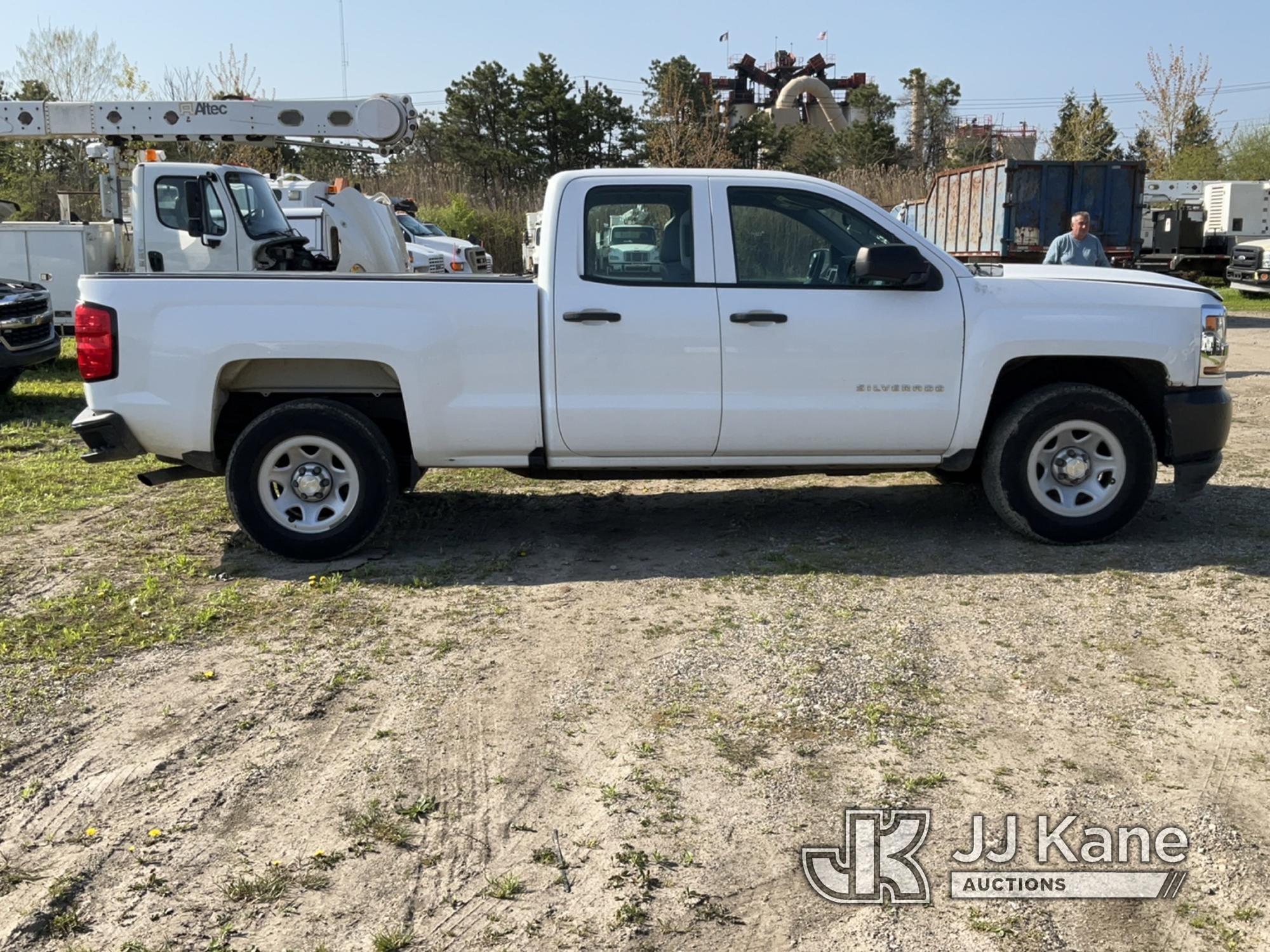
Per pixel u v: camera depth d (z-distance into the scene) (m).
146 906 2.97
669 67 45.25
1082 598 5.21
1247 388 11.97
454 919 2.90
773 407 5.80
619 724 3.98
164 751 3.83
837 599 5.25
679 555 6.04
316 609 5.23
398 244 15.58
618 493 7.60
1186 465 6.04
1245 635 4.70
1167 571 5.58
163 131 13.71
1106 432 5.91
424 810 3.42
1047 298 5.89
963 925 2.87
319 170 35.41
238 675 4.47
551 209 5.76
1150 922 2.87
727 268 5.79
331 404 5.84
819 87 70.88
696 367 5.76
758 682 4.30
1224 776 3.56
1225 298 25.72
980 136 60.47
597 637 4.83
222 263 12.79
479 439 5.80
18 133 13.66
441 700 4.21
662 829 3.30
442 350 5.70
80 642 4.82
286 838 3.28
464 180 38.09
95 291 5.72
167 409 5.70
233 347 5.65
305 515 5.94
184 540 6.38
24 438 9.51
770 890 3.01
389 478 5.89
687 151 37.78
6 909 2.96
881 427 5.88
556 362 5.72
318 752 3.81
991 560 5.84
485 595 5.41
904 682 4.28
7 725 4.04
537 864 3.13
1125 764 3.64
